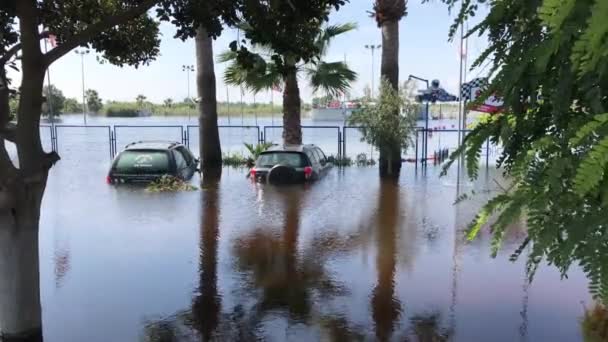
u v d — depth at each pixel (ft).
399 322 18.22
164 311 19.39
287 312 19.24
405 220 32.86
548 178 4.69
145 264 24.66
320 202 38.96
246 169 59.41
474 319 18.34
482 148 6.33
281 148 49.96
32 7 16.11
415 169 57.52
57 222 32.71
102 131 102.99
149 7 16.71
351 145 81.51
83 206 37.32
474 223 5.95
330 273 23.35
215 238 29.09
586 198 4.51
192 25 19.02
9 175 16.48
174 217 34.06
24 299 16.99
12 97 22.61
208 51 61.05
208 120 61.67
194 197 40.70
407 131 55.67
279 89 62.23
